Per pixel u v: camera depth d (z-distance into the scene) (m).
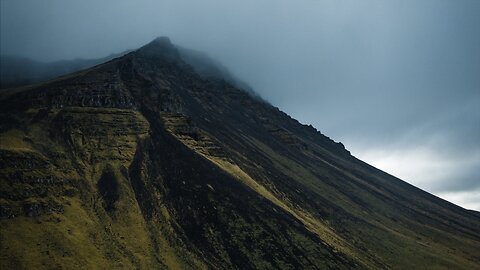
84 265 195.75
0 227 198.62
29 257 187.50
